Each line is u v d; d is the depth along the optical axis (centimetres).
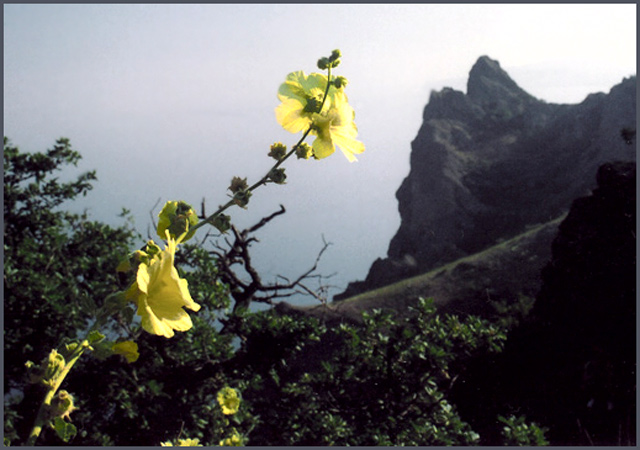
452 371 1169
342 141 172
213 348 989
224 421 937
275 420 980
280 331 1019
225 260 1357
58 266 1091
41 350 934
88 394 937
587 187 5428
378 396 976
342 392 988
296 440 934
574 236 1509
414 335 1004
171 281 138
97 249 1170
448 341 1009
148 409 949
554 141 6309
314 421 948
